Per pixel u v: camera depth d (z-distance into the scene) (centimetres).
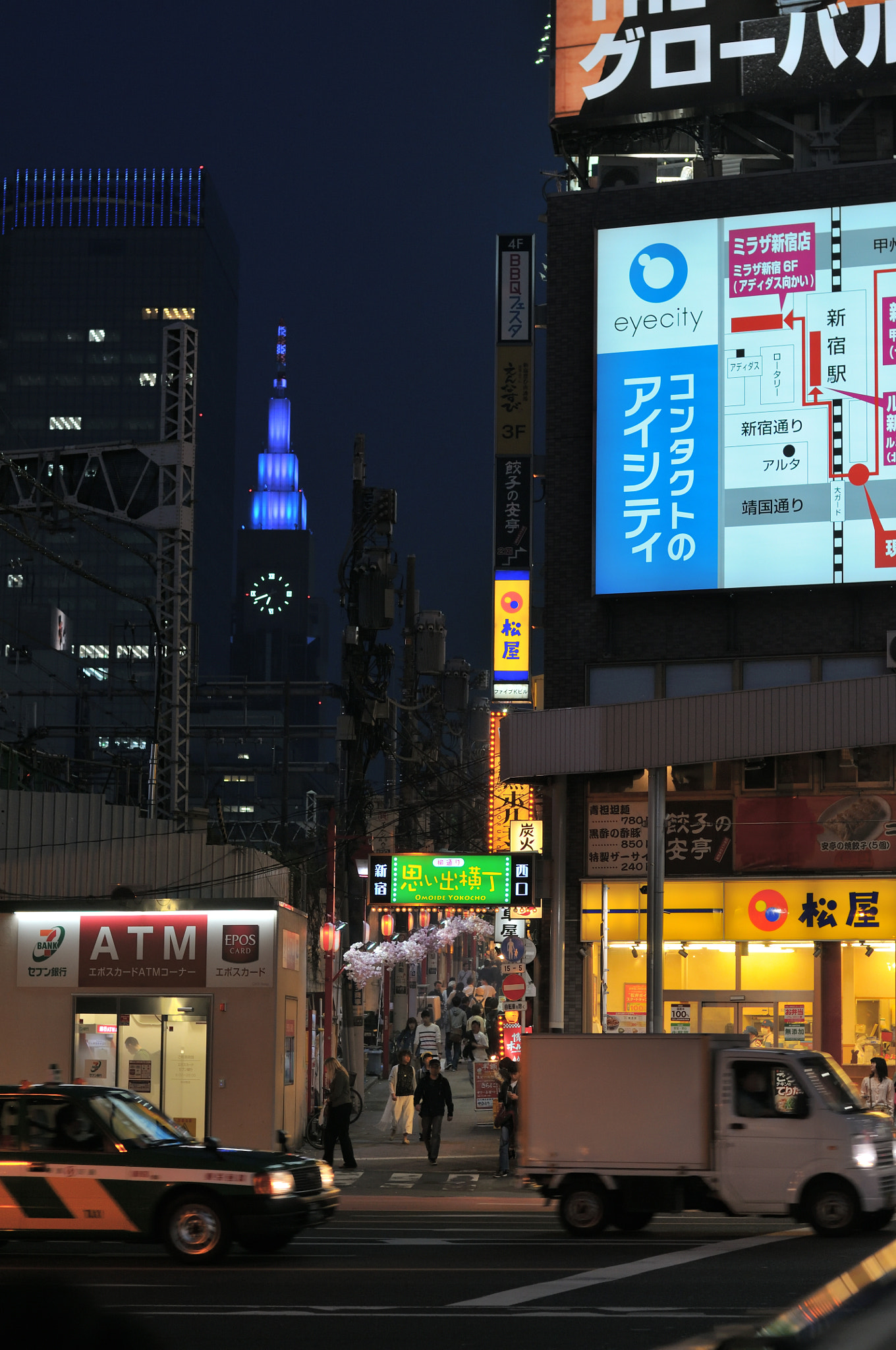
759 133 3459
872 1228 1681
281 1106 2644
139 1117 1470
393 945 3975
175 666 4234
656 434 3231
